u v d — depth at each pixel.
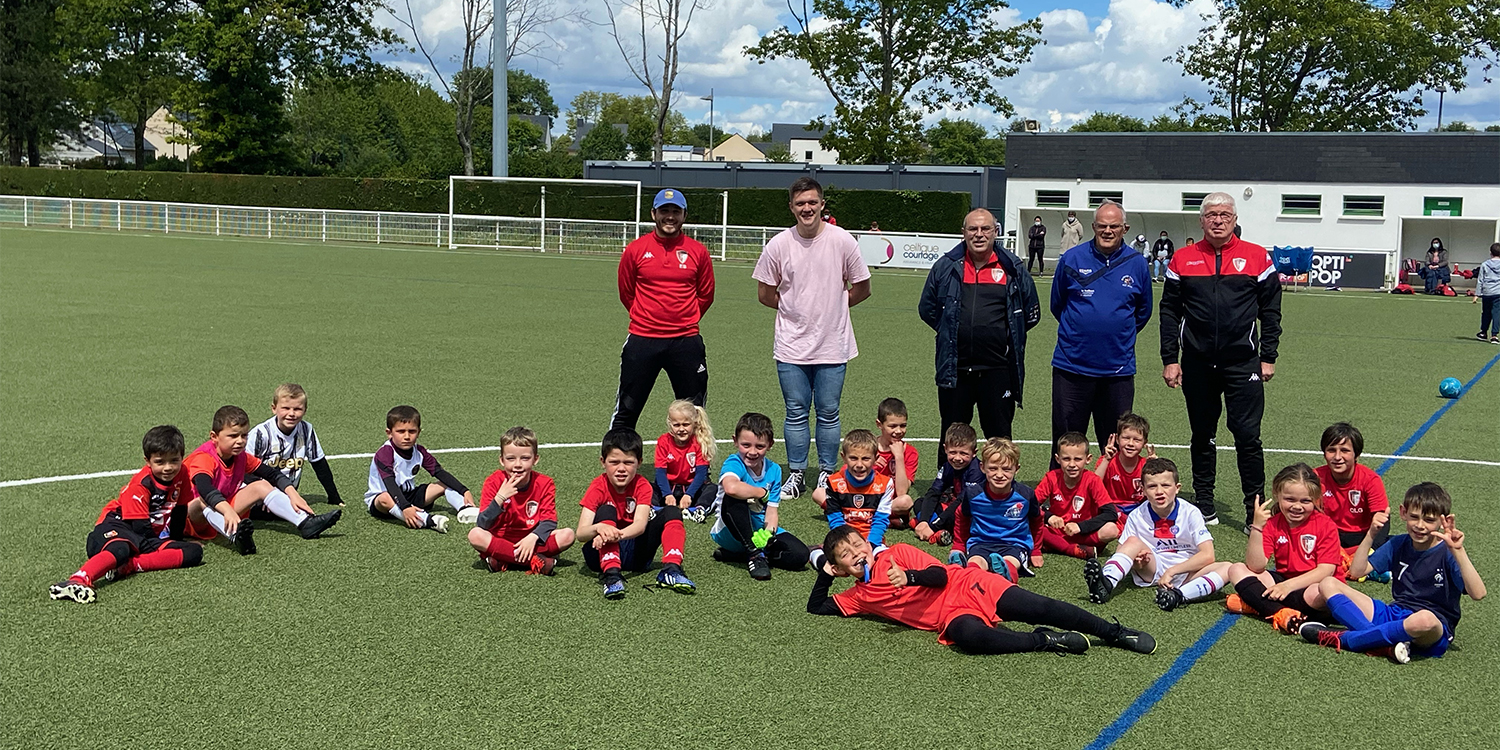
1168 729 3.84
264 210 37.72
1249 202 36.53
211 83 51.94
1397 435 9.38
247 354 12.29
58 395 9.64
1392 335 17.83
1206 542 5.38
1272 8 45.34
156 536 5.43
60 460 7.33
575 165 76.25
